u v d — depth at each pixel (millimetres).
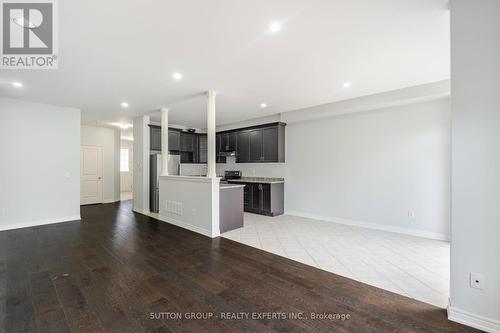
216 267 2787
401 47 2539
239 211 4621
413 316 1879
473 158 1729
